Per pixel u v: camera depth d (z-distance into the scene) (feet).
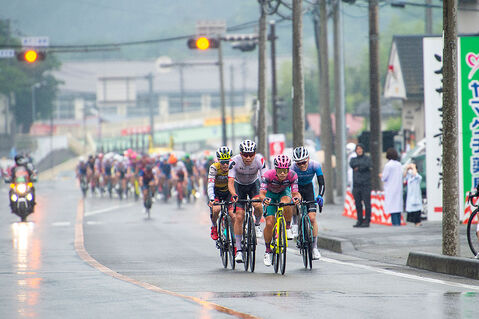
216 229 132.57
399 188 196.24
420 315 81.10
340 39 306.14
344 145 305.53
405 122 381.60
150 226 223.71
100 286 101.09
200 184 406.82
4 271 121.70
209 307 83.10
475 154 184.14
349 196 236.84
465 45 181.68
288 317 79.92
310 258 125.29
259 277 114.73
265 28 291.38
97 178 394.73
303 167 124.77
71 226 222.07
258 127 303.07
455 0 125.39
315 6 358.84
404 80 370.12
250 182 127.85
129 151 413.59
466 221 184.44
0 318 77.97
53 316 78.84
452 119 126.62
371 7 243.19
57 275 115.03
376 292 97.81
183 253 154.40
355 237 163.73
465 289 100.89
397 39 382.63
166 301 87.25
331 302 89.25
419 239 163.73
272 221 123.44
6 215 268.00
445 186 127.13
